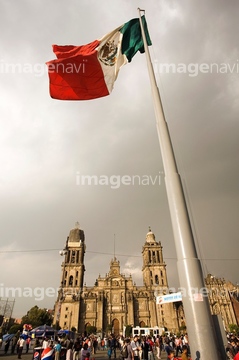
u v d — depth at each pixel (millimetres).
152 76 9898
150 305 105875
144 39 11578
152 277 112938
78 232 125938
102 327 98500
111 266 117250
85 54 12906
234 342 20500
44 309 99625
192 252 5867
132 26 14453
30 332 36625
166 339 33281
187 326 5301
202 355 4816
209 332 5020
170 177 7078
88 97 12898
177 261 5992
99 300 105188
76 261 114750
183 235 6094
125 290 109125
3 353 34844
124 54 13930
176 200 6637
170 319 100312
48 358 15828
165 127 8180
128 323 100812
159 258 118375
